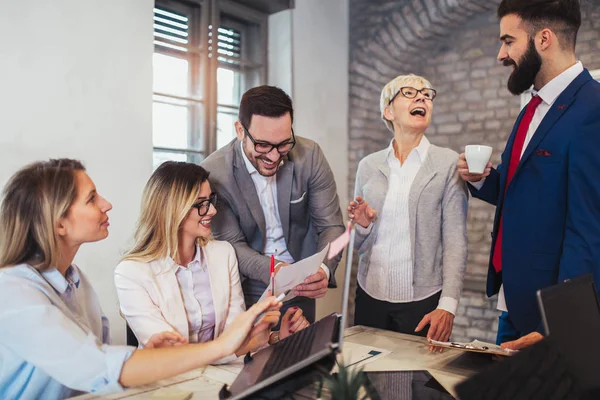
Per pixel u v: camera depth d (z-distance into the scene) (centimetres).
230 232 217
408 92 223
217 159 216
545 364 90
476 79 386
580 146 158
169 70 317
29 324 116
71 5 243
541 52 170
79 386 117
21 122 229
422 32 387
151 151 276
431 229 216
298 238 232
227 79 353
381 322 227
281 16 366
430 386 124
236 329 117
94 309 157
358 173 245
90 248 250
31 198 128
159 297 167
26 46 229
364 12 405
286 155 212
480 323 374
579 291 107
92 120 252
